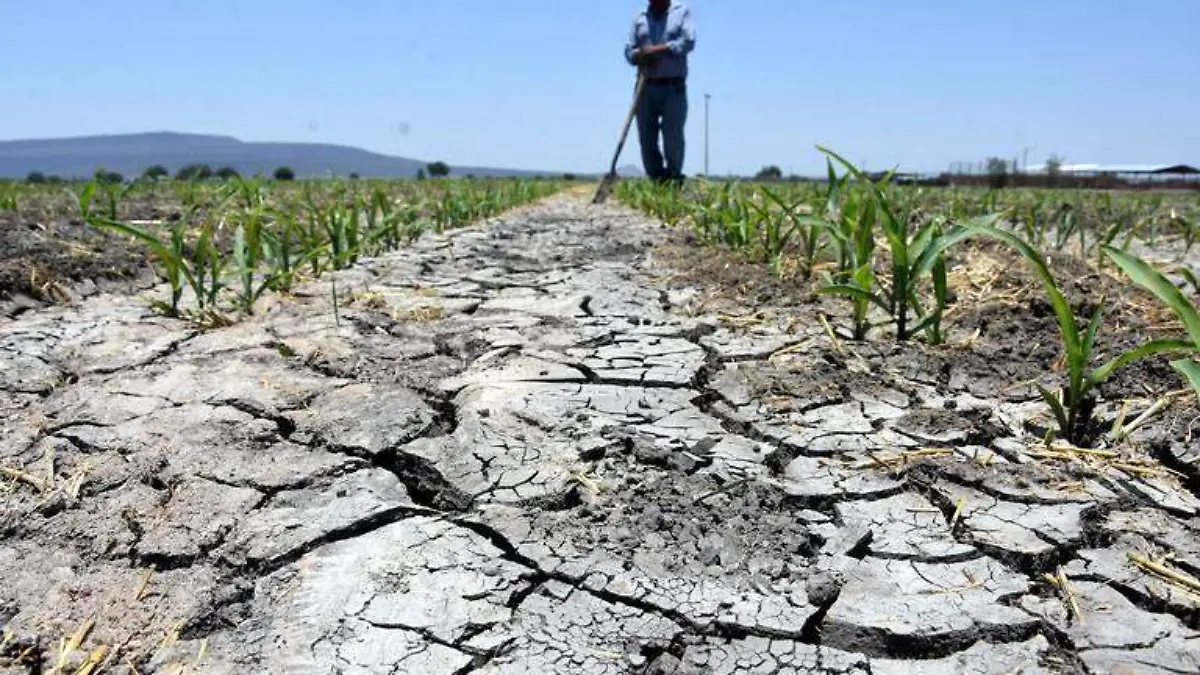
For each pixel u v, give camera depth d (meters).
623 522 1.55
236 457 1.80
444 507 1.68
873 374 2.30
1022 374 2.29
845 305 3.00
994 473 1.72
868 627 1.28
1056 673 1.18
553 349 2.57
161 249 2.79
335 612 1.31
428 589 1.36
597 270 3.92
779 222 3.63
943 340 2.58
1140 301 2.85
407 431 1.93
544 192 11.74
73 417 2.00
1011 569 1.43
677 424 1.99
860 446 1.86
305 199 6.11
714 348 2.57
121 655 1.23
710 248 4.34
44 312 2.96
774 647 1.23
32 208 5.52
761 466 1.78
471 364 2.45
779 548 1.47
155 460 1.77
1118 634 1.25
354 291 3.37
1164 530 1.53
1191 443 1.83
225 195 5.15
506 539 1.50
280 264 3.38
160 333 2.70
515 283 3.61
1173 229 5.91
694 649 1.22
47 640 1.26
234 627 1.29
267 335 2.69
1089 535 1.52
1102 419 2.00
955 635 1.25
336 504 1.62
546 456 1.81
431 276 3.76
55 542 1.50
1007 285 3.05
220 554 1.46
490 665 1.19
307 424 1.97
